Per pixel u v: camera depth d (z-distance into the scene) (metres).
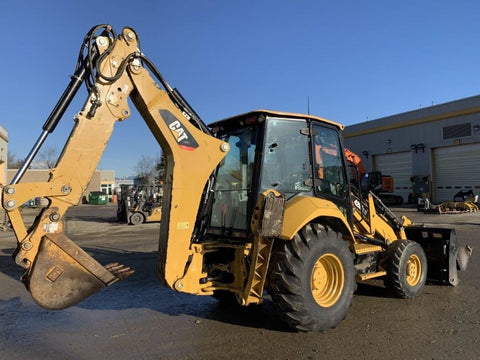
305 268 4.13
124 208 19.98
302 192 4.75
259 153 4.45
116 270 3.86
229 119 4.80
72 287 3.52
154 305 5.53
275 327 4.55
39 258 3.41
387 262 5.58
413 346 3.93
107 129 3.81
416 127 29.73
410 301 5.50
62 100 3.68
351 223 5.33
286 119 4.69
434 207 20.42
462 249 6.64
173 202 4.07
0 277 7.51
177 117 4.16
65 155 3.61
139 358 3.78
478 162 26.16
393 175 31.95
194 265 4.29
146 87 4.02
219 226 4.93
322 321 4.21
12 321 4.92
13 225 3.39
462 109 26.66
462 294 5.81
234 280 4.48
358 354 3.78
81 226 18.41
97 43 3.80
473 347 3.87
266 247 4.13
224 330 4.48
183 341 4.18
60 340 4.26
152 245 11.66
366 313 4.99
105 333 4.46
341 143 5.38
